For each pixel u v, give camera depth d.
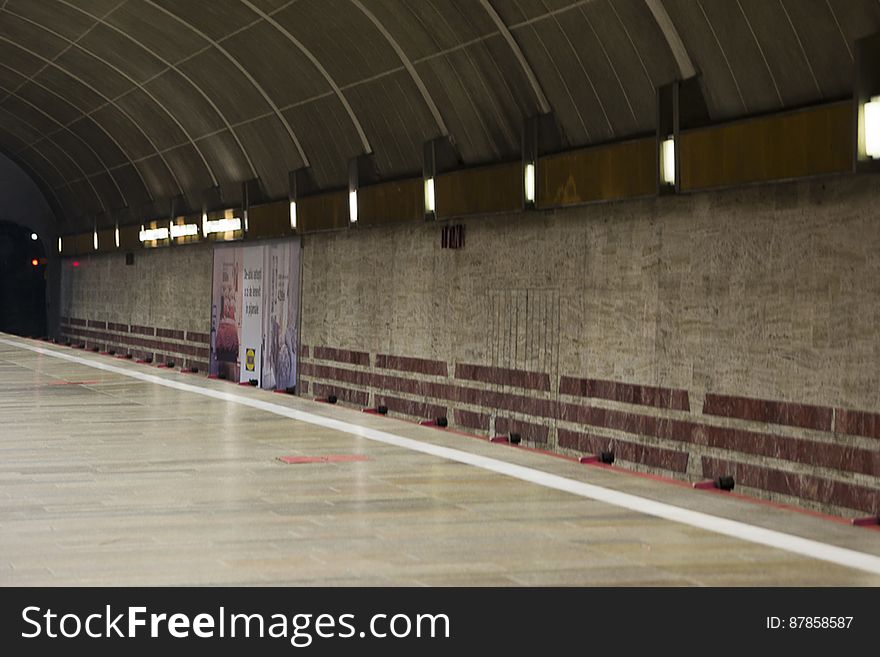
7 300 40.91
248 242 25.89
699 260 13.45
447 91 17.59
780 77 12.27
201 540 7.11
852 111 11.05
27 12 23.48
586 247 15.35
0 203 40.25
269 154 24.17
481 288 17.56
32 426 12.76
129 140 30.03
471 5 15.48
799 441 12.00
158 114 27.06
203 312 28.47
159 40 22.47
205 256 28.33
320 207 22.16
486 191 17.06
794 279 12.14
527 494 8.72
